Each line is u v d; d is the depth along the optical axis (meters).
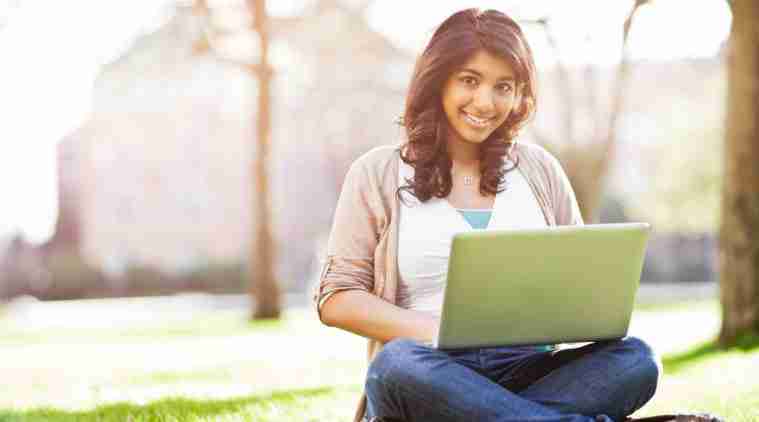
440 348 2.84
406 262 3.26
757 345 8.30
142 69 27.94
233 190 28.38
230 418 4.61
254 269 17.02
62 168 27.73
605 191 27.50
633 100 28.03
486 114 3.22
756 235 8.52
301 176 27.98
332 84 26.88
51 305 25.55
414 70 3.34
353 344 10.60
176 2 16.66
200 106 28.33
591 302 2.88
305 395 5.57
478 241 2.68
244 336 12.30
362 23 26.53
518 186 3.39
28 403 5.94
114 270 27.64
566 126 13.95
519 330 2.85
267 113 17.03
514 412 2.73
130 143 28.05
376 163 3.37
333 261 3.29
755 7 8.46
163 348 10.77
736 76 8.61
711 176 24.47
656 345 9.17
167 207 28.14
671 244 27.86
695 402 4.68
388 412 2.90
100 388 6.64
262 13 16.62
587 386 2.89
